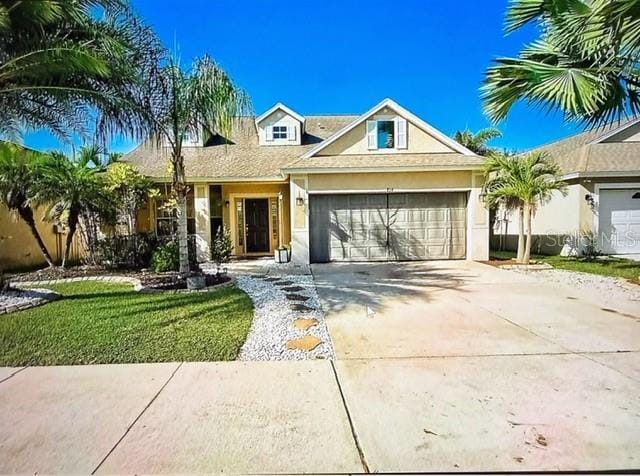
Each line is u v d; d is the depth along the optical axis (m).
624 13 6.29
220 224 17.33
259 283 10.45
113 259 13.32
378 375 4.43
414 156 14.85
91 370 4.65
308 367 4.70
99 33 7.87
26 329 6.19
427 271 12.19
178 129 9.86
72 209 12.44
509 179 13.04
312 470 2.82
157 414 3.61
